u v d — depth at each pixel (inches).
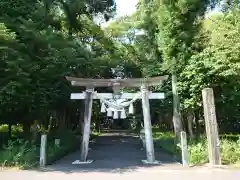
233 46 560.1
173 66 672.4
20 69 553.6
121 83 574.9
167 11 667.4
